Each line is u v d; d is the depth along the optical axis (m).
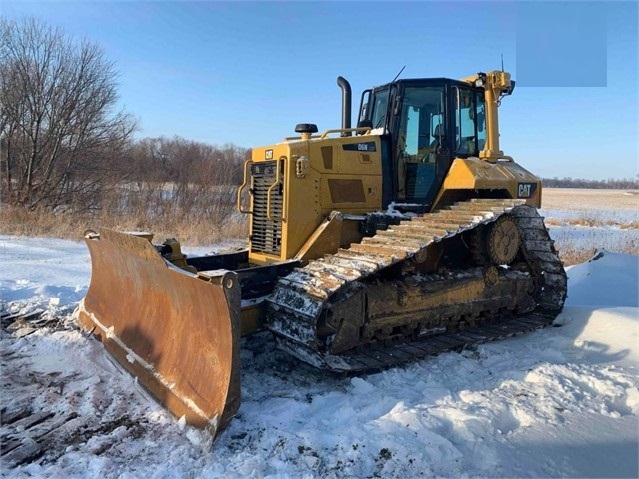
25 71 18.19
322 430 3.88
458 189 6.45
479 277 6.30
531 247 7.04
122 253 5.27
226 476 3.24
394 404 4.30
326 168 5.79
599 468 3.39
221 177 21.00
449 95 6.42
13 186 18.61
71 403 4.26
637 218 27.44
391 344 5.52
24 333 5.87
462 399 4.48
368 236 5.95
